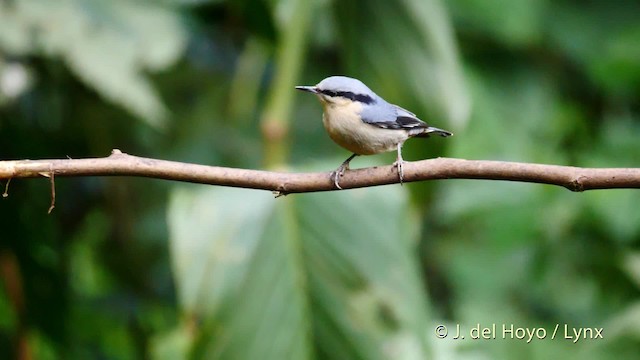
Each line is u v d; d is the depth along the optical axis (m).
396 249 8.95
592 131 14.03
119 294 12.23
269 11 9.99
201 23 11.03
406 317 8.75
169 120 11.30
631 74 13.45
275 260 8.73
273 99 9.83
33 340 11.53
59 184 11.62
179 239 8.64
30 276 11.18
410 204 10.38
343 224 8.91
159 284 12.19
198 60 12.32
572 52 13.60
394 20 10.16
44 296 11.23
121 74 9.57
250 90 12.32
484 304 12.91
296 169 9.59
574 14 13.64
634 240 12.73
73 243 11.88
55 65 10.51
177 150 12.07
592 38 13.59
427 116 10.24
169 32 10.23
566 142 13.91
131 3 10.27
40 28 9.59
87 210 11.87
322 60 13.18
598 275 12.83
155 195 12.09
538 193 12.99
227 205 8.84
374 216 9.02
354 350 8.60
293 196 8.92
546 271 12.95
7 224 11.06
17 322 11.10
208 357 8.45
